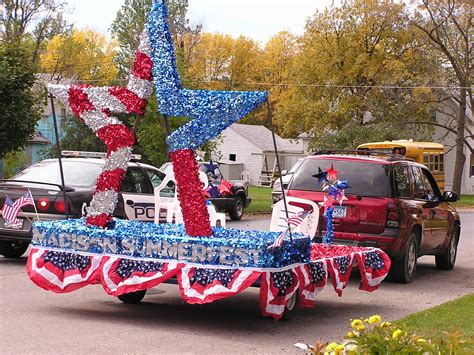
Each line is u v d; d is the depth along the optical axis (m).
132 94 9.49
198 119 8.93
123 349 7.57
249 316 9.49
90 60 56.97
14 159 34.34
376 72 53.75
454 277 13.96
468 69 50.53
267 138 71.38
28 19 46.25
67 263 9.19
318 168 12.28
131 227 10.34
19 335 8.05
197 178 9.00
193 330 8.59
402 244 12.68
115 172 9.54
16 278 11.77
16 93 24.34
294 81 56.94
